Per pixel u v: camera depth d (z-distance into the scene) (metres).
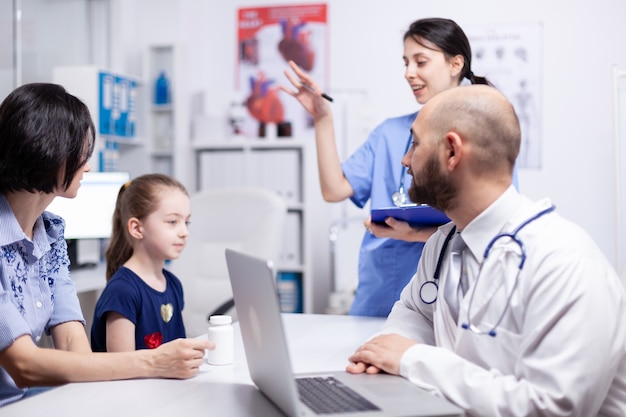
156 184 1.80
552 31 3.60
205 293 2.89
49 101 1.24
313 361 1.35
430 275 1.32
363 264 2.04
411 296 1.39
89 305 2.78
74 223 3.01
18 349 1.23
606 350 0.94
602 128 3.54
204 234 2.94
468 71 1.94
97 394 1.13
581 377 0.93
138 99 3.92
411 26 1.95
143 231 1.77
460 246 1.15
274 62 4.07
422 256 1.36
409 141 2.02
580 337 0.94
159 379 1.23
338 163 2.13
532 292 1.00
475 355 1.08
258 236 2.84
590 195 3.56
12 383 1.35
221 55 4.18
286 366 0.91
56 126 1.23
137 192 1.79
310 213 3.72
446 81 1.92
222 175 3.88
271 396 1.06
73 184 1.33
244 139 4.02
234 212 2.92
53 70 3.46
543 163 3.63
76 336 1.48
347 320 1.82
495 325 1.04
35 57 3.54
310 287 3.70
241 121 4.07
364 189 2.15
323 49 3.96
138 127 3.92
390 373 1.12
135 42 4.09
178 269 2.92
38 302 1.40
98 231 3.03
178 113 3.91
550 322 0.96
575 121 3.58
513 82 3.66
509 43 3.66
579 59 3.57
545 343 0.96
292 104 4.05
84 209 3.02
